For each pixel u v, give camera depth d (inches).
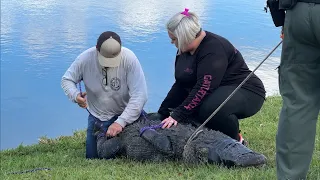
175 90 190.7
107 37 181.6
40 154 204.8
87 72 189.3
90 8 571.2
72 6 583.2
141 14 549.6
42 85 380.8
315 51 116.3
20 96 362.9
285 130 119.6
